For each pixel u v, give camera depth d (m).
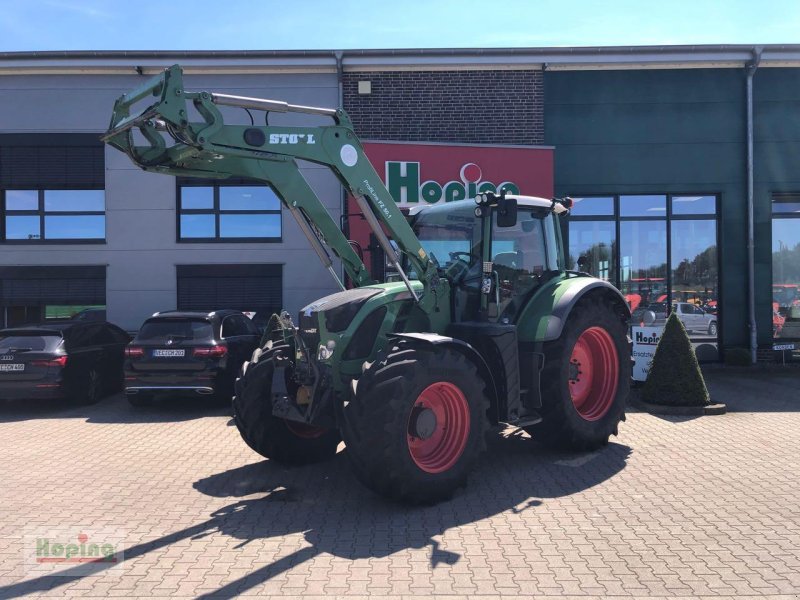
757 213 12.47
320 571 3.86
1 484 5.75
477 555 4.06
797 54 12.23
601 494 5.26
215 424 8.42
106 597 3.55
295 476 5.98
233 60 12.23
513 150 11.98
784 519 4.61
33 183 12.58
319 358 5.36
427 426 5.13
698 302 12.63
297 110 5.36
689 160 12.42
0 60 12.18
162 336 9.22
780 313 12.67
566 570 3.81
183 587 3.66
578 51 12.21
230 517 4.86
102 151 12.54
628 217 12.58
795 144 12.43
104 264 12.54
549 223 6.97
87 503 5.21
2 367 9.14
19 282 12.65
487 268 6.04
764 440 7.03
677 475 5.76
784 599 3.42
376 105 12.47
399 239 5.80
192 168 5.39
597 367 6.92
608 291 6.97
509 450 6.72
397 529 4.55
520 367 6.17
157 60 12.25
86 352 9.84
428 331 6.02
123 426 8.33
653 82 12.39
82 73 12.45
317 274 12.61
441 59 12.30
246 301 12.67
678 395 8.49
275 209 12.75
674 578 3.68
